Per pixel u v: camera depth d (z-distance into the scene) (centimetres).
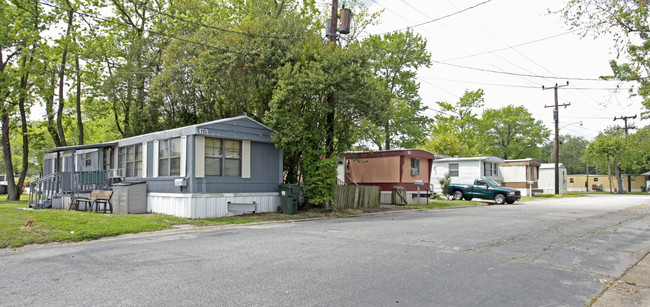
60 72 2467
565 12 1034
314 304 493
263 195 1622
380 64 3594
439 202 2534
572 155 8900
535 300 531
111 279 598
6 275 623
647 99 1947
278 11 2119
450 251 841
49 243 918
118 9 2553
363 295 532
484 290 568
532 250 870
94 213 1464
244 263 709
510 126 5597
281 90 1544
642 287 607
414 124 3900
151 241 953
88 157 2073
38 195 1806
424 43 3684
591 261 775
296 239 981
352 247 872
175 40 2102
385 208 1994
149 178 1598
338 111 1703
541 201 2914
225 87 1844
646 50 1035
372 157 2391
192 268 670
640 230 1204
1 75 2305
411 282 598
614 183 6475
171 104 2275
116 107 2700
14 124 2734
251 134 1570
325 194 1655
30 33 2316
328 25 1759
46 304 484
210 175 1455
